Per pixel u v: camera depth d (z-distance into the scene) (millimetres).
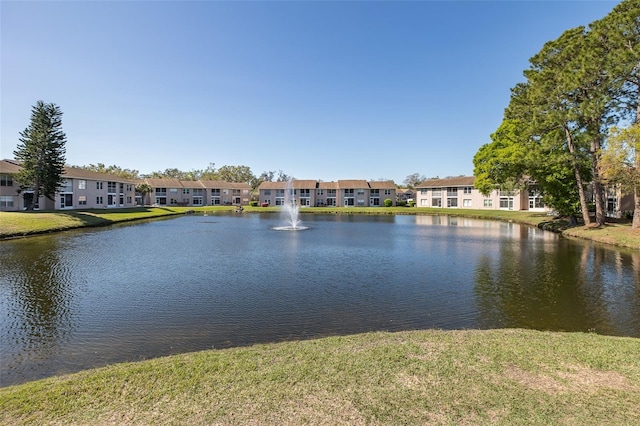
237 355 5375
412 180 126750
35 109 39250
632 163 18609
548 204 28375
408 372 4570
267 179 124250
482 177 40156
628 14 17375
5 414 3773
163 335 7512
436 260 15828
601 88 19688
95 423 3570
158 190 80312
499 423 3479
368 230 30531
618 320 8273
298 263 15211
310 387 4195
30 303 9648
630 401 3861
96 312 8930
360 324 8133
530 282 11758
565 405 3791
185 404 3879
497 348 5391
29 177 38469
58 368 6070
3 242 21938
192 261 15688
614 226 22484
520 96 27328
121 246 20359
